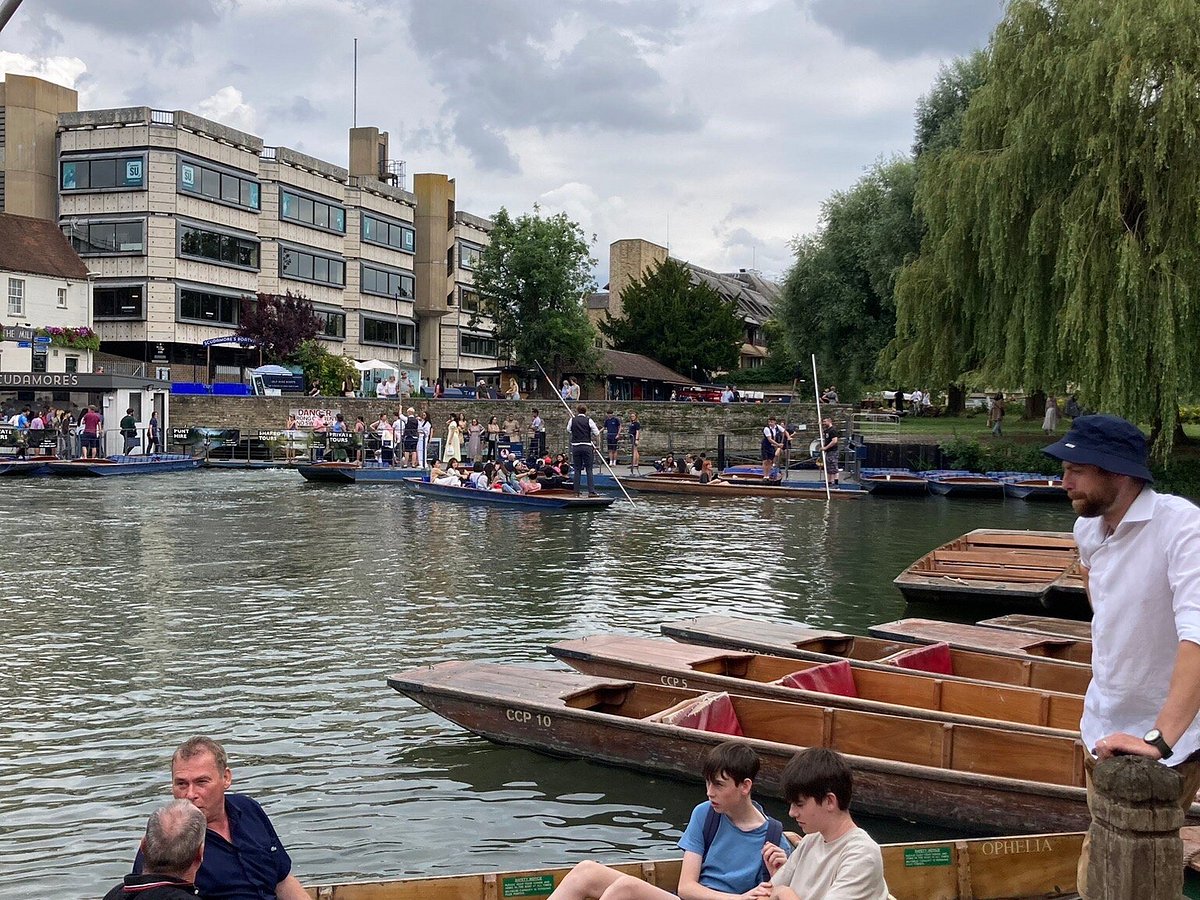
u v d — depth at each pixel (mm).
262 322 50375
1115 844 3387
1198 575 3402
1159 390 25094
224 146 52938
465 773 8070
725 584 16500
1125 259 23969
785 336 50719
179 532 21906
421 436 36688
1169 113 23469
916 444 34656
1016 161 25844
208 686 10422
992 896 5410
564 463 32719
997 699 8477
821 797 4336
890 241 42375
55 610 13953
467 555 19156
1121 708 3641
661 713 7984
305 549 19672
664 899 4938
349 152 67250
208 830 4641
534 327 58094
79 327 46156
